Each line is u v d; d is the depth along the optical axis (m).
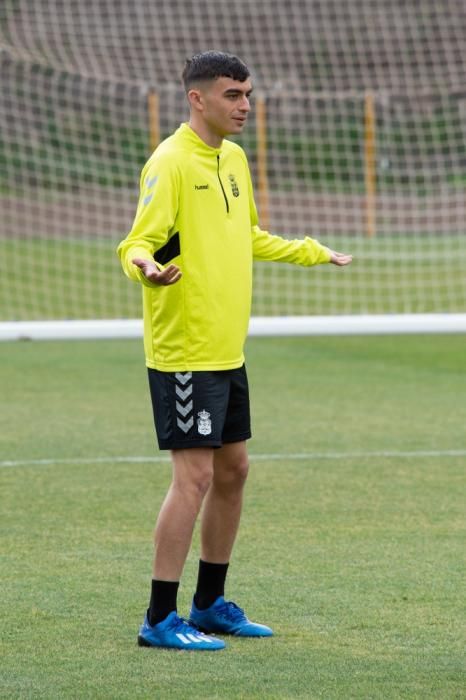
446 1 69.94
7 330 40.47
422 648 15.70
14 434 31.62
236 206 16.09
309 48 70.75
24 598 17.91
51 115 68.75
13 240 68.06
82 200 69.62
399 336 53.31
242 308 16.06
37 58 62.88
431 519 22.94
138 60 68.44
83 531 22.05
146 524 22.59
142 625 15.98
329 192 71.38
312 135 71.38
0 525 22.47
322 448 29.77
